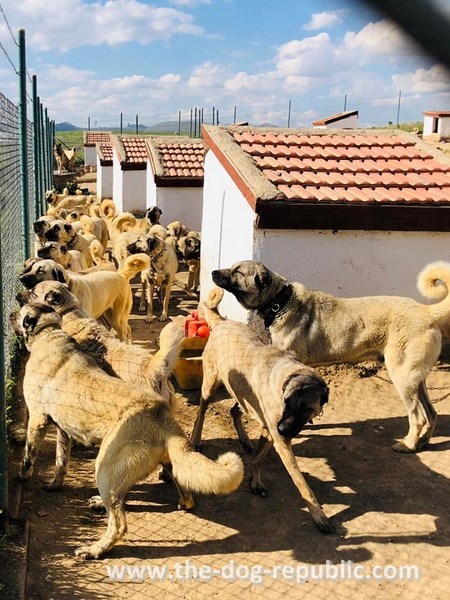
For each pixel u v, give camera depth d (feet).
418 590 7.09
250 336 9.46
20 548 7.16
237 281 10.68
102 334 9.46
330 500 8.86
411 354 10.24
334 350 10.63
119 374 8.78
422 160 16.22
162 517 8.34
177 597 6.84
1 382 7.20
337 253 13.46
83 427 7.69
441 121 37.99
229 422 11.33
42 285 9.71
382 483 9.35
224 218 15.81
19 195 17.58
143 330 17.03
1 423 7.22
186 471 6.95
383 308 10.50
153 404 7.39
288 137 17.17
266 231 13.09
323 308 10.68
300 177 14.19
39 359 8.16
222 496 8.91
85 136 86.43
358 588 7.08
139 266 14.23
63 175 68.49
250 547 7.76
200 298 19.39
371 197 13.25
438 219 13.43
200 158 29.94
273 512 8.55
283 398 7.79
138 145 42.11
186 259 21.11
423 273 10.60
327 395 7.72
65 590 6.79
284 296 10.73
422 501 8.89
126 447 7.18
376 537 8.02
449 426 11.32
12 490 8.43
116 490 7.22
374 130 18.37
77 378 7.82
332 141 17.15
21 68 16.96
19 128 17.29
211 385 9.92
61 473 8.65
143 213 39.34
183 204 28.09
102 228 26.73
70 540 7.69
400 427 11.28
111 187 50.37
